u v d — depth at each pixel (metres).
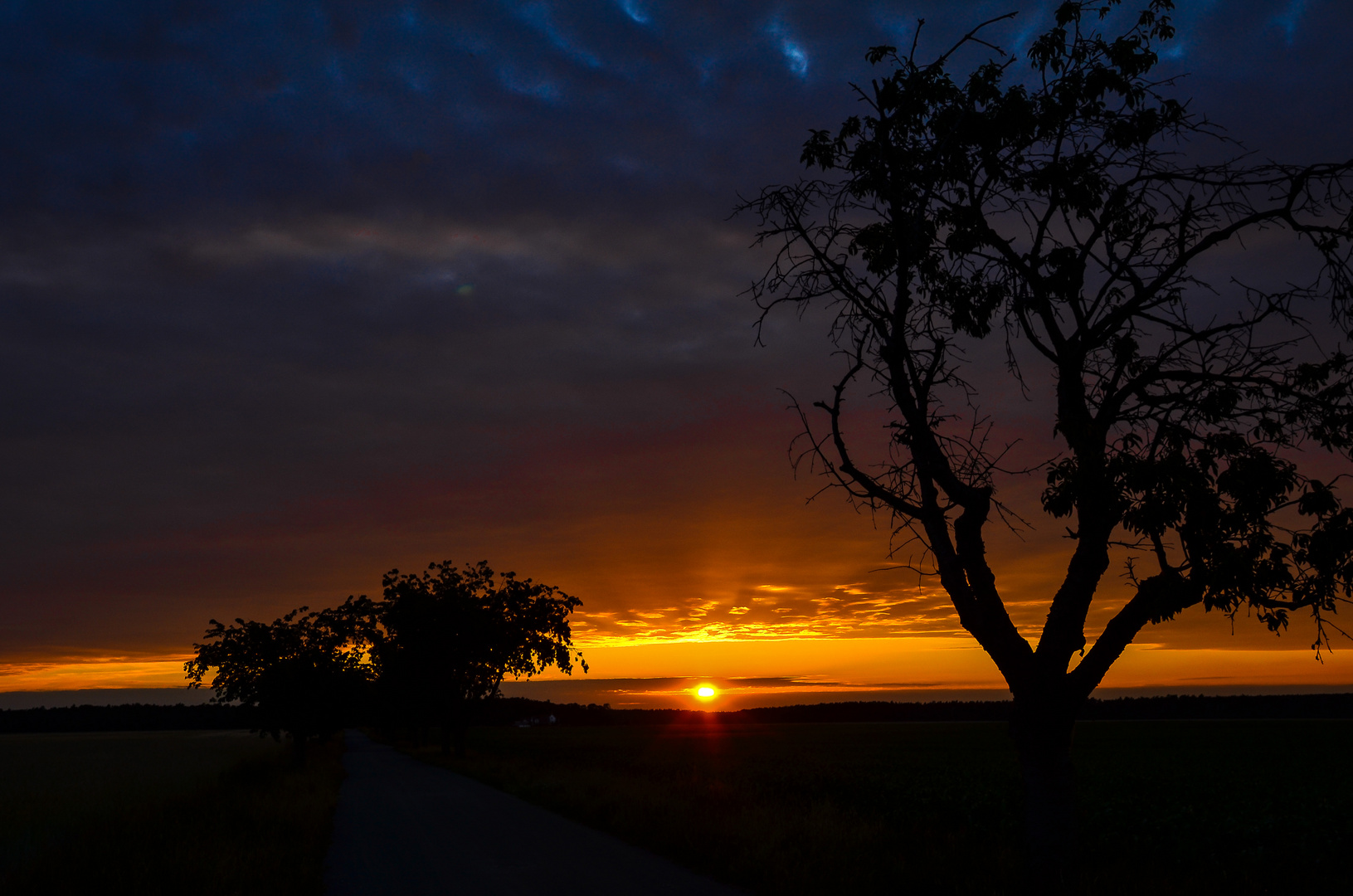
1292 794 25.70
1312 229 9.21
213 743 89.69
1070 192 10.04
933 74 10.01
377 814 20.20
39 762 50.84
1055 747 9.03
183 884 9.88
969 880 9.30
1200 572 8.28
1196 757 50.28
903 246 9.91
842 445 10.24
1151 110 9.88
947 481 9.83
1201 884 9.80
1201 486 8.19
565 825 17.44
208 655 44.88
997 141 10.16
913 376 10.27
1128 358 9.82
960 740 81.25
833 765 38.41
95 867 11.24
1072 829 8.87
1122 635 8.98
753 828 12.92
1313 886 10.27
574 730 129.00
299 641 45.41
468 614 56.19
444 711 59.00
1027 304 10.12
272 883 10.25
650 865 12.27
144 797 24.02
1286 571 8.03
